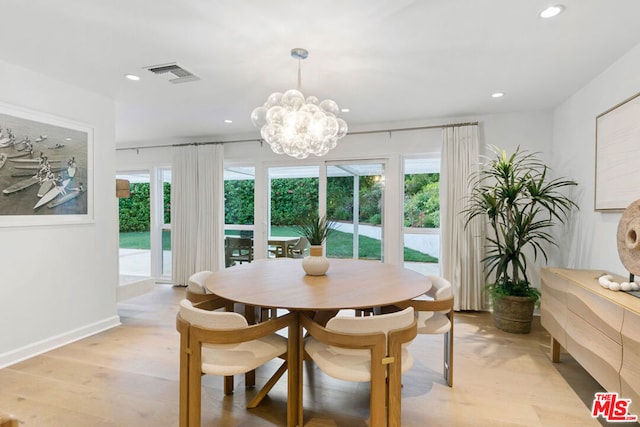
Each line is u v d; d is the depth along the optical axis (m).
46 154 2.82
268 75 2.81
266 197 4.98
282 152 3.00
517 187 3.21
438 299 2.23
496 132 3.92
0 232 2.54
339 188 4.63
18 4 1.82
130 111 3.88
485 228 3.90
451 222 3.95
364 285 2.16
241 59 2.50
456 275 3.91
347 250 4.61
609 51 2.37
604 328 1.83
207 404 2.07
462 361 2.64
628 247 1.93
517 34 2.14
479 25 2.03
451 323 2.26
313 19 1.96
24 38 2.20
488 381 2.34
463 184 3.91
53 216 2.88
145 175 5.60
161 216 5.56
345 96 3.33
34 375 2.40
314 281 2.28
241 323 1.63
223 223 5.06
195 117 4.13
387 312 2.22
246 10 1.87
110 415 1.95
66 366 2.54
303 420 1.92
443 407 2.04
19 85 2.64
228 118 4.18
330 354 1.78
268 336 1.95
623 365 1.67
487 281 3.92
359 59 2.49
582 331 2.08
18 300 2.65
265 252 5.00
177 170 5.18
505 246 3.58
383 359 1.57
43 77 2.81
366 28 2.05
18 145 2.63
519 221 3.26
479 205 3.63
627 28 2.07
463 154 3.91
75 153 3.06
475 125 3.88
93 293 3.24
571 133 3.29
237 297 1.87
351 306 1.71
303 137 2.64
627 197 2.35
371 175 4.48
